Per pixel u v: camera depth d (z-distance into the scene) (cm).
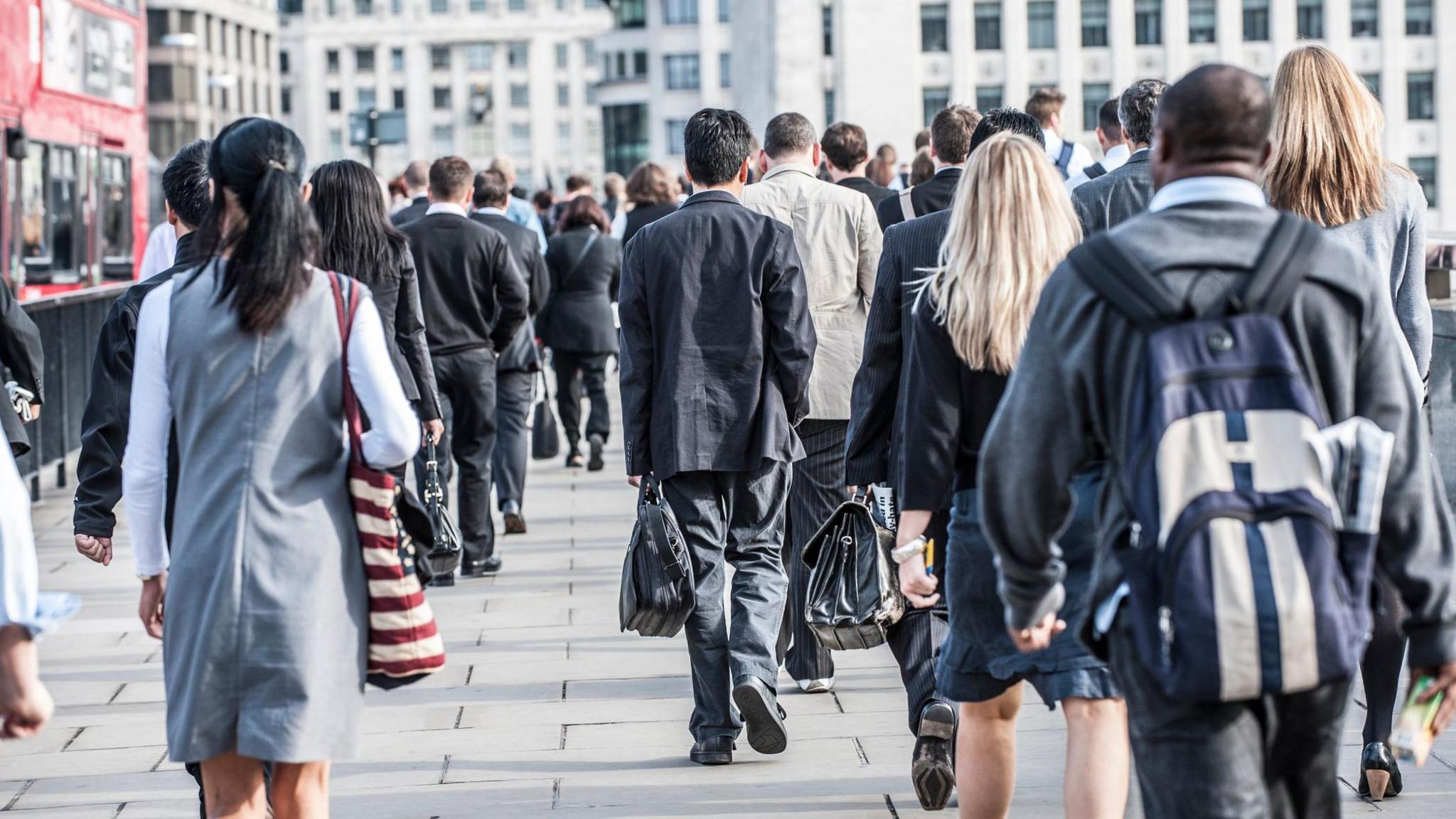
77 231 2205
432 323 1053
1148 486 331
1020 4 8569
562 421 1652
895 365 580
